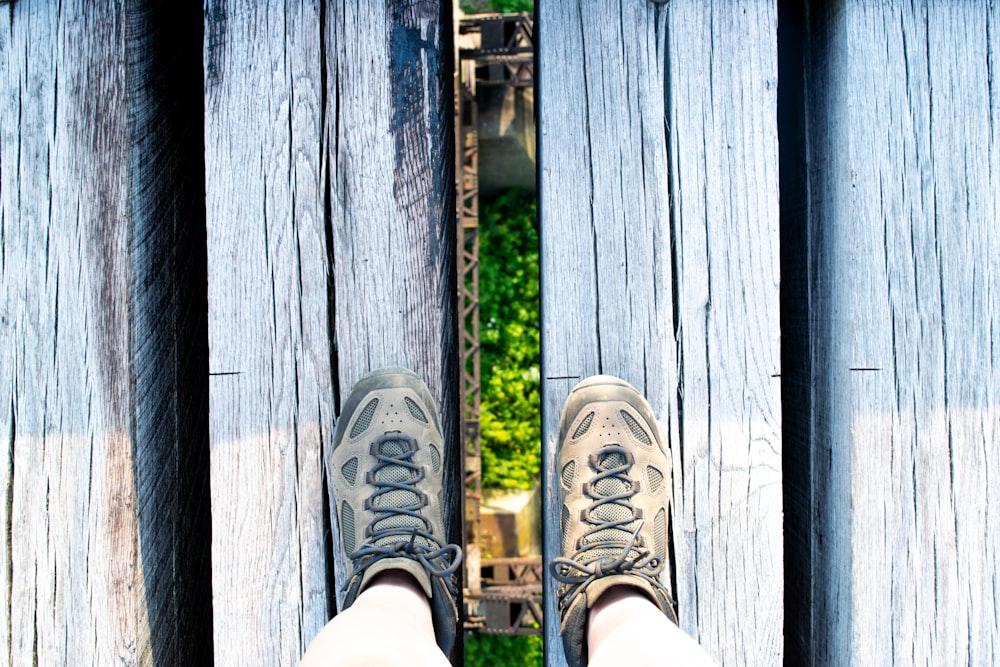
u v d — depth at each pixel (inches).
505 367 291.0
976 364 64.2
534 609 259.1
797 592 73.0
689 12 64.5
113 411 63.3
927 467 64.1
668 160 64.5
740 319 64.3
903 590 64.1
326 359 63.9
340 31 63.7
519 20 240.1
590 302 64.8
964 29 65.0
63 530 63.0
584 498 63.0
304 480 63.7
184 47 73.2
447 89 68.0
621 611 56.9
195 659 72.2
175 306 69.7
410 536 61.3
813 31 69.9
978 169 64.7
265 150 63.7
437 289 64.0
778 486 64.0
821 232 68.0
